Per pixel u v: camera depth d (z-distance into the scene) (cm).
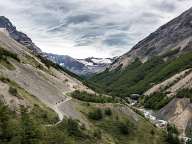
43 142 9538
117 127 15600
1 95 10506
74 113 14575
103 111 16425
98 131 13788
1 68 13562
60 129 11269
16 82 13575
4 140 8794
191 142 19350
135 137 15600
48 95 15375
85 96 18062
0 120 9294
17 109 10469
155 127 17838
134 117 17375
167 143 16312
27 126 9644
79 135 11969
